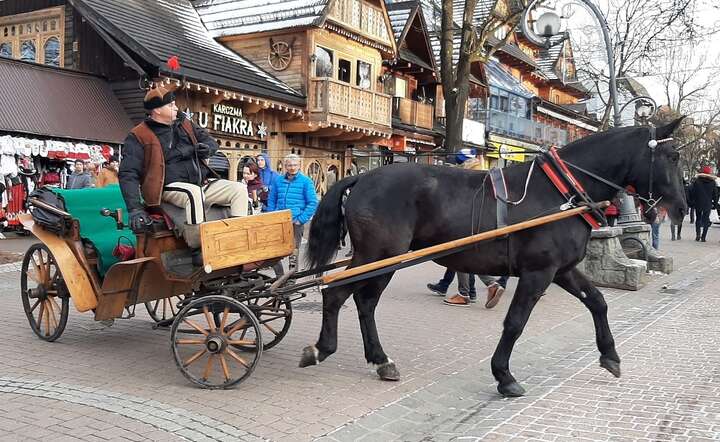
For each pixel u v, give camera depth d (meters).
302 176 10.19
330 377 6.04
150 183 5.95
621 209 13.48
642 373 6.32
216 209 6.42
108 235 6.70
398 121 28.59
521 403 5.50
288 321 6.77
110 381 5.74
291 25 22.45
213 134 20.02
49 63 21.16
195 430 4.60
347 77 25.52
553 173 5.72
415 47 31.23
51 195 6.74
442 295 10.52
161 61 17.56
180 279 5.88
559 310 9.43
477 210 5.73
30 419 4.73
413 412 5.27
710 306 9.82
